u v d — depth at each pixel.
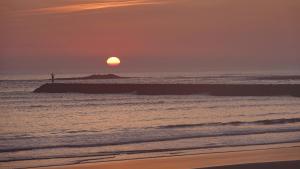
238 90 105.38
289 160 27.47
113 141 35.94
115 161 28.05
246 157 29.03
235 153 30.48
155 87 115.50
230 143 34.72
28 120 56.81
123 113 65.38
